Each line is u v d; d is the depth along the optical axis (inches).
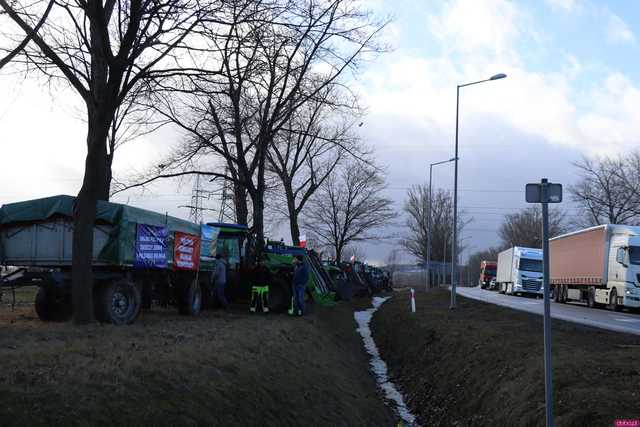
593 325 699.4
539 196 272.8
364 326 1138.0
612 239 1184.2
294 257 816.3
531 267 1802.4
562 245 1471.5
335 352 644.1
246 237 847.1
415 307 1021.2
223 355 370.0
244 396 321.4
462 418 416.2
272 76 888.9
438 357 585.3
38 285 507.8
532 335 546.3
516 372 395.5
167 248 618.2
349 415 422.9
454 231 1059.9
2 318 537.3
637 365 358.6
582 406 290.8
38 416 216.7
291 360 459.8
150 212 585.3
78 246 466.9
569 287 1429.6
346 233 2337.6
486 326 650.2
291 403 363.9
